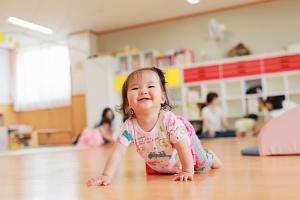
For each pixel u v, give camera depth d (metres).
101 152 3.27
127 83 1.19
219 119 5.00
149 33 6.13
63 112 6.88
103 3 5.00
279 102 4.71
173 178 1.17
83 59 6.26
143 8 5.34
